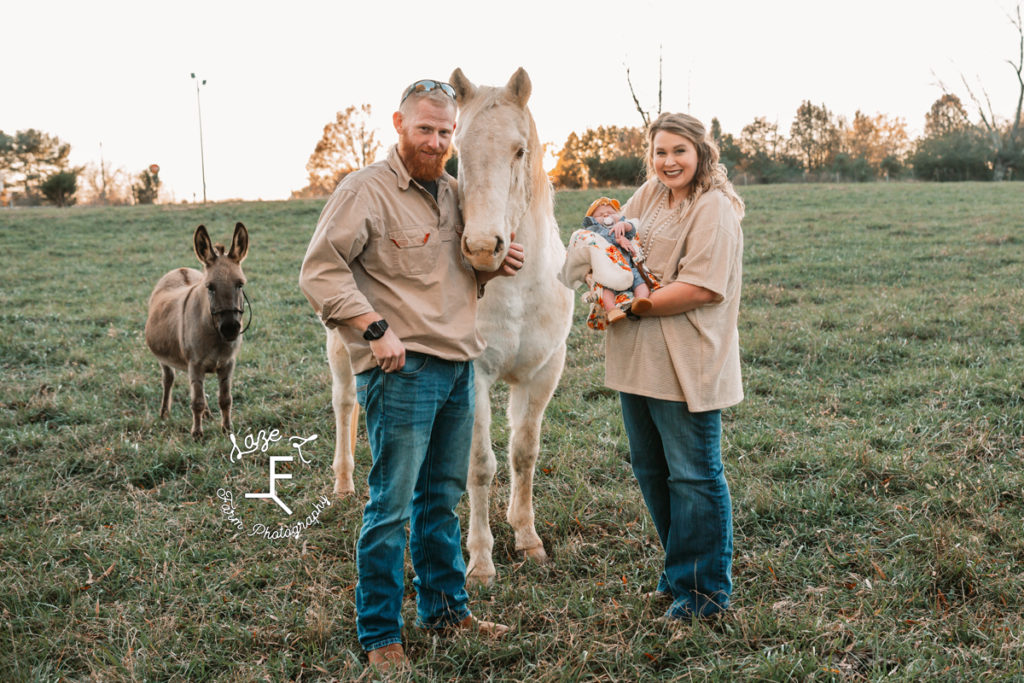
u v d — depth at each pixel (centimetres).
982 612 276
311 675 262
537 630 284
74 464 453
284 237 1894
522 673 254
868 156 5900
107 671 260
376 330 232
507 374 341
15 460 468
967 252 1152
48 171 6725
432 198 249
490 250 241
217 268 500
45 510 399
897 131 6175
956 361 600
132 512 397
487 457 326
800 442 451
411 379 244
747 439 457
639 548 348
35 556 343
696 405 265
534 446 351
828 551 331
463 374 264
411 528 276
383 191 242
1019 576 296
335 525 382
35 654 272
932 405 495
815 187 2747
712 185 272
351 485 426
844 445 431
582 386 593
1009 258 1083
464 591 284
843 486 389
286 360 707
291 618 293
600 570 329
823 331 716
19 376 668
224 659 271
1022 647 249
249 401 600
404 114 243
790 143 6003
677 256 271
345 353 416
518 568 337
